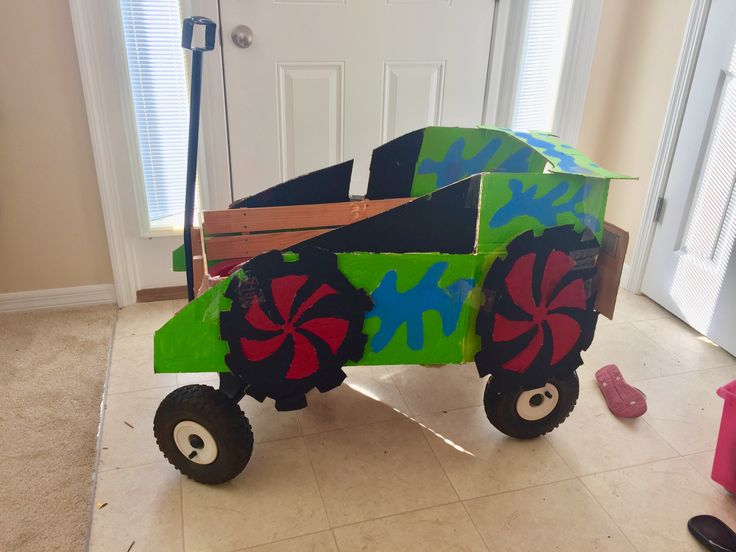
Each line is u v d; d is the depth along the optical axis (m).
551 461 1.53
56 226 2.08
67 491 1.41
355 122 2.18
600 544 1.31
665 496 1.44
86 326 2.09
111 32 1.87
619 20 2.25
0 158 1.94
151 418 1.65
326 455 1.53
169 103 2.01
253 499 1.40
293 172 2.20
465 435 1.62
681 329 2.17
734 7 1.86
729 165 1.93
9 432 1.59
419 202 1.24
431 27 2.10
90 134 1.96
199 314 1.25
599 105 2.40
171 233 2.18
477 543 1.30
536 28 2.18
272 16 1.96
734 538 1.29
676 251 2.20
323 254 1.23
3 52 1.82
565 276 1.34
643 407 1.69
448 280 1.30
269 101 2.07
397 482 1.45
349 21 2.03
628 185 2.38
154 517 1.34
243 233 1.64
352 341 1.33
